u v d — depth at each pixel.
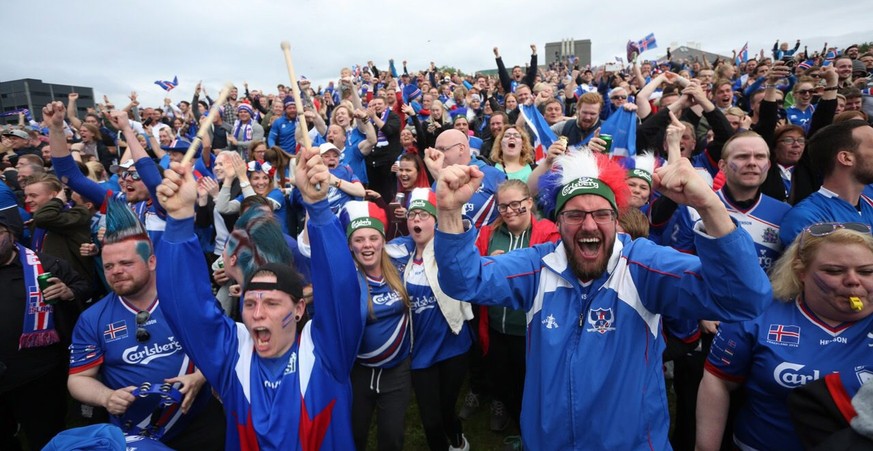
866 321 1.93
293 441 1.99
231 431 2.08
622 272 1.85
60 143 4.38
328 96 13.23
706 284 1.57
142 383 2.55
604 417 1.79
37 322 3.19
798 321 2.05
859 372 1.89
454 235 1.78
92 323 2.59
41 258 3.34
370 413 3.12
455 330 3.14
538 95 8.30
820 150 2.97
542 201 2.08
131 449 1.97
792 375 2.01
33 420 3.34
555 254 1.98
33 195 4.27
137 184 5.00
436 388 3.23
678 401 3.15
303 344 2.12
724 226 1.48
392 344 3.01
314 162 1.91
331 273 2.02
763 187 4.04
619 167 1.88
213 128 10.38
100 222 4.83
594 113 5.62
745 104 8.48
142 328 2.55
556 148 3.67
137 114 10.53
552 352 1.88
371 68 17.88
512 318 3.34
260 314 1.97
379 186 7.71
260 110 14.48
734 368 2.21
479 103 10.75
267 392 2.04
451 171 1.72
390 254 3.51
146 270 2.54
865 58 11.14
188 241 1.96
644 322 1.82
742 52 14.83
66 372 3.54
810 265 1.98
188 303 1.97
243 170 5.06
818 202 2.96
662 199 3.59
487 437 3.93
